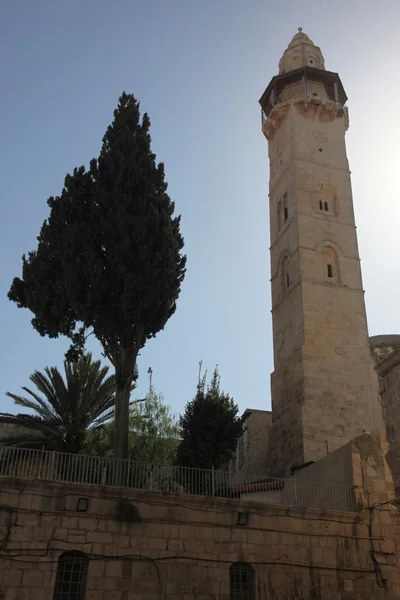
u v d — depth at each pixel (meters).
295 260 42.25
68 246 27.83
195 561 20.48
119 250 28.12
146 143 32.09
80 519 19.81
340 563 22.45
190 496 21.27
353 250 43.28
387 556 23.19
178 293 29.62
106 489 20.38
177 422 39.34
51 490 19.86
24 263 28.98
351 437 36.00
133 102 33.47
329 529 22.89
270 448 39.25
